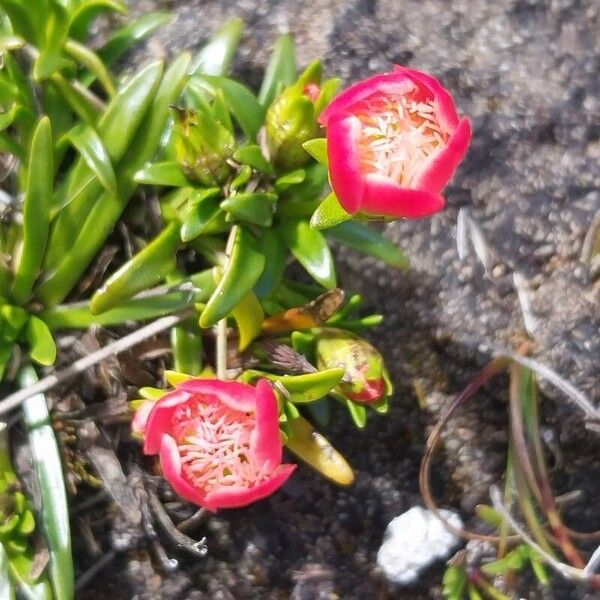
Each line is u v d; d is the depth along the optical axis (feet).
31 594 0.40
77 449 0.43
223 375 0.42
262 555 0.48
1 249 0.43
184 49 0.50
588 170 0.49
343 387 0.41
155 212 0.44
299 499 0.49
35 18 0.43
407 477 0.50
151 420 0.34
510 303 0.48
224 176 0.41
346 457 0.49
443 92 0.33
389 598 0.49
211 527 0.47
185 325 0.44
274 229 0.43
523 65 0.51
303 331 0.44
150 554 0.45
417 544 0.49
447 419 0.49
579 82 0.50
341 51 0.50
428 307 0.49
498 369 0.48
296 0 0.51
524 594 0.49
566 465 0.48
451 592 0.49
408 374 0.49
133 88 0.41
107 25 0.51
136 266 0.40
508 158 0.49
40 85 0.44
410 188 0.32
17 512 0.40
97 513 0.44
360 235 0.43
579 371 0.47
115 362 0.43
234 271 0.40
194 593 0.46
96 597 0.44
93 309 0.40
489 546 0.49
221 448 0.35
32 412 0.42
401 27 0.51
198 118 0.38
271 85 0.45
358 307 0.49
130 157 0.42
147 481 0.45
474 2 0.52
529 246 0.49
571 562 0.48
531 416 0.47
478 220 0.49
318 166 0.42
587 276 0.48
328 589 0.48
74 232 0.43
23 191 0.44
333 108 0.33
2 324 0.42
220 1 0.51
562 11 0.52
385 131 0.33
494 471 0.49
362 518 0.49
